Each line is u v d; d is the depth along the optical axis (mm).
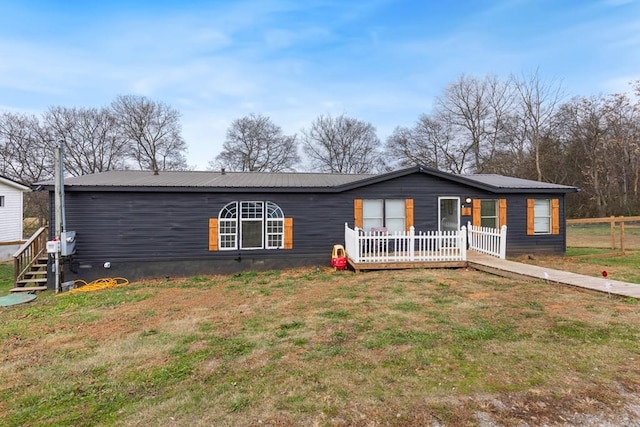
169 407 2912
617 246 14242
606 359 3568
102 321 5727
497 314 5227
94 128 29391
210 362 3852
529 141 29438
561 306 5508
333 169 37719
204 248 10234
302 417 2697
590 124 26875
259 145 36281
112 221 9688
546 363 3516
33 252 10023
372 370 3479
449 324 4840
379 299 6402
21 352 4418
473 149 32375
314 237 10812
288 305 6285
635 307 5328
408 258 9461
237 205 10422
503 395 2932
